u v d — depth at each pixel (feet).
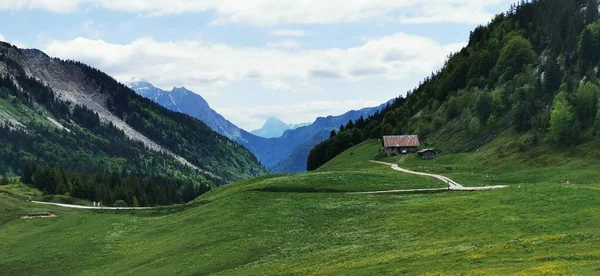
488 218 217.97
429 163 573.33
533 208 220.64
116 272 243.81
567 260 141.79
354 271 168.45
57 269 267.59
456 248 176.96
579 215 197.26
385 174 411.13
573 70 619.67
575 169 392.47
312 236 249.96
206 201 394.52
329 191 359.25
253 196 339.57
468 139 627.05
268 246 243.19
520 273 131.44
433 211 253.44
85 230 342.64
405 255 178.40
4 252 309.22
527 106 569.23
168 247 268.82
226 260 229.04
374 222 256.11
